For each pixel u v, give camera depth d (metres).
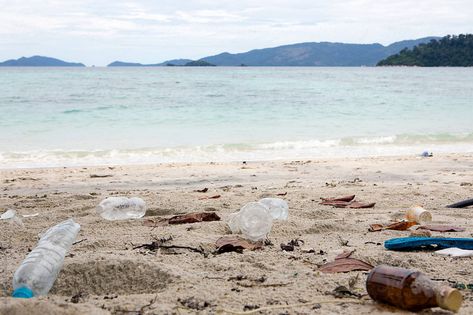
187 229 1.84
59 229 1.46
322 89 15.32
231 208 2.28
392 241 1.59
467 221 2.06
